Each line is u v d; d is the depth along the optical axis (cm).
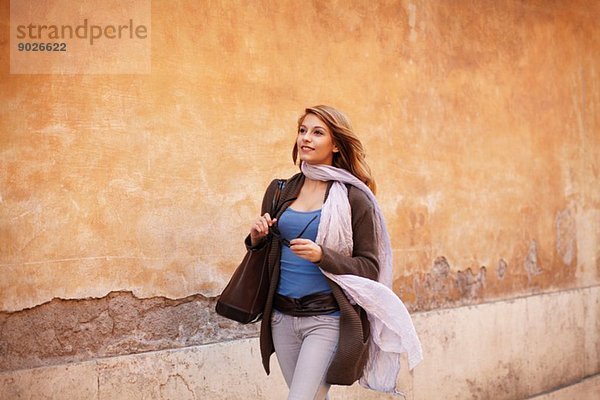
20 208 393
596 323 820
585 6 832
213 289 476
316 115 383
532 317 729
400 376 588
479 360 664
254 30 503
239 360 482
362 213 374
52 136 405
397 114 607
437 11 648
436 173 641
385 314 366
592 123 837
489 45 703
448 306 647
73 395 407
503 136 714
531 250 745
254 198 499
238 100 492
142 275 441
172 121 456
